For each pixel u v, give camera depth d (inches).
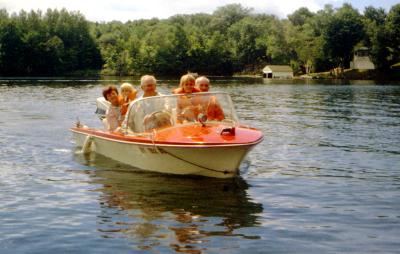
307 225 257.3
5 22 4158.5
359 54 4173.2
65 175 362.9
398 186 336.8
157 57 4589.1
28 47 4160.9
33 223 258.4
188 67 4746.6
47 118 738.2
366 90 1838.1
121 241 233.6
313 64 4439.0
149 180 348.2
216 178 352.5
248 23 5546.3
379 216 272.7
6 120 702.5
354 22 4200.3
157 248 225.1
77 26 4820.4
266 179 353.7
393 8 4030.5
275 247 227.0
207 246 227.6
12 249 224.5
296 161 416.2
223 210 281.1
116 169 382.0
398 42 3917.3
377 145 498.0
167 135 354.6
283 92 1649.9
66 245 229.0
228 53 5014.8
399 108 973.2
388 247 227.8
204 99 384.2
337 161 417.4
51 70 4286.4
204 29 6023.6
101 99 565.3
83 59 4753.9
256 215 272.5
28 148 470.6
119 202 295.3
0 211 277.7
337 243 232.5
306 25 5014.8
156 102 381.1
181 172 359.3
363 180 353.1
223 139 336.5
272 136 557.9
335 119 751.7
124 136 384.8
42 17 4889.3
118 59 4589.1
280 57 5113.2
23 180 348.2
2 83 2304.4
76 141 481.1
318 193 318.3
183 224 256.7
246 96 1402.6
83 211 278.2
